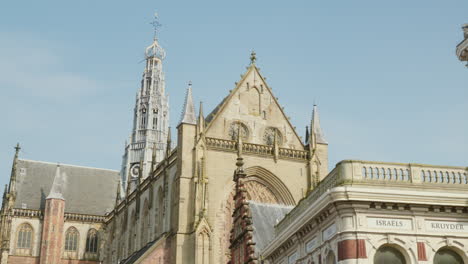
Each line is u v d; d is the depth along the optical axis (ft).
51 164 494.59
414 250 127.34
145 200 369.30
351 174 133.18
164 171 329.72
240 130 318.04
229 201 301.22
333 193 127.75
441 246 129.08
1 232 437.99
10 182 451.53
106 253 447.42
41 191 471.21
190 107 311.06
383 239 127.24
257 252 205.77
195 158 298.15
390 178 134.31
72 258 448.24
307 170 318.86
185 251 287.07
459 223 130.62
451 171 137.18
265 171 310.45
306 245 150.30
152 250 294.25
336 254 129.59
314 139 324.60
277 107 330.95
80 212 470.80
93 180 499.51
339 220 128.77
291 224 153.79
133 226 394.73
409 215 129.70
